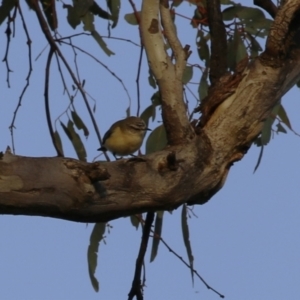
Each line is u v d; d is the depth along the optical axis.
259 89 8.00
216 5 9.52
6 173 6.36
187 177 7.41
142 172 7.13
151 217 8.72
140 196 7.11
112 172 6.98
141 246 8.74
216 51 9.43
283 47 8.00
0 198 6.34
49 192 6.50
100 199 6.83
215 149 7.77
